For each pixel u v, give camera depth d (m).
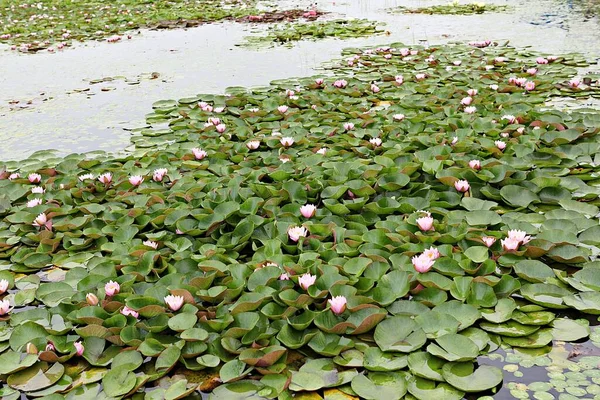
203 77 7.10
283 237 3.07
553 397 1.97
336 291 2.52
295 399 2.02
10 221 3.48
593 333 2.32
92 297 2.56
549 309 2.46
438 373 2.09
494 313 2.42
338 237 3.03
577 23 9.39
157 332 2.40
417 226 3.08
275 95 5.95
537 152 4.04
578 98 5.45
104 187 3.91
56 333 2.41
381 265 2.73
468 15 11.01
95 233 3.25
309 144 4.45
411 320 2.33
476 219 3.16
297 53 8.30
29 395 2.11
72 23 11.91
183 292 2.51
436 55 7.43
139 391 2.11
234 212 3.31
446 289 2.58
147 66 7.90
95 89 6.77
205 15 12.31
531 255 2.82
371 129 4.68
